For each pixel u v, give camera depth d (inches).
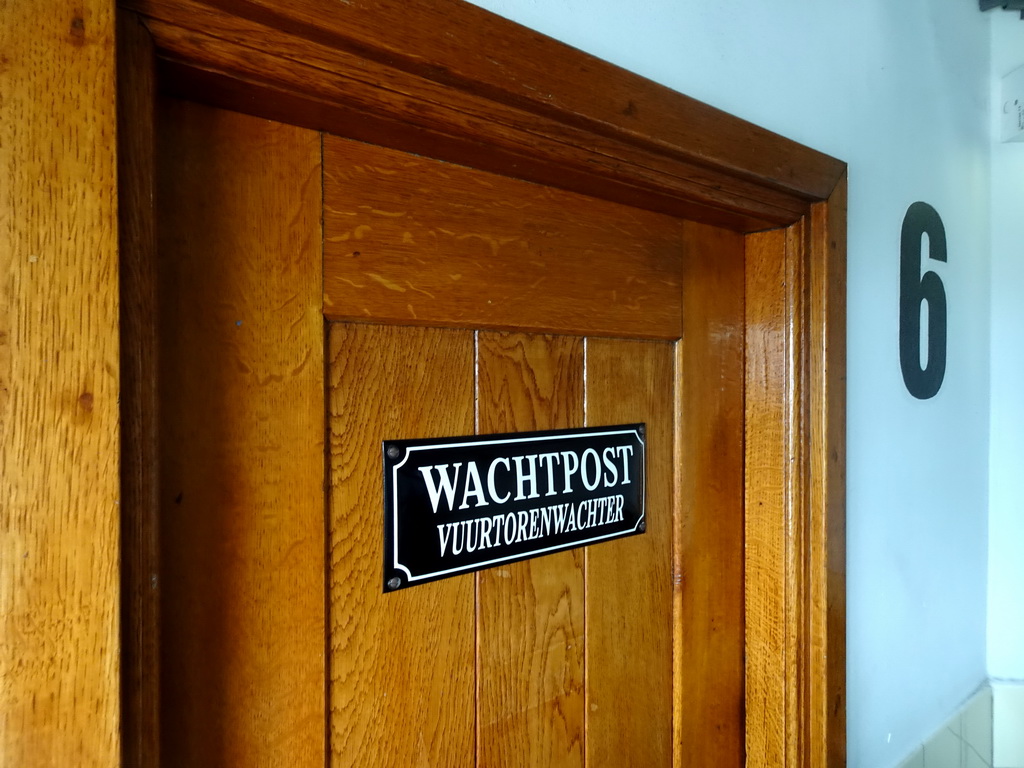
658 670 32.4
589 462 29.2
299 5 17.4
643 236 31.2
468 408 25.1
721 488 35.3
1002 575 56.7
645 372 31.7
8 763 13.4
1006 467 56.4
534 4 23.5
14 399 13.4
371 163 22.3
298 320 20.8
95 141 14.2
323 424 21.4
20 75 13.4
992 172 56.6
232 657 19.6
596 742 29.6
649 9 27.4
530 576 27.1
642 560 31.6
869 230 40.4
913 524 45.6
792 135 34.7
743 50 31.8
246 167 19.9
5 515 13.3
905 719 45.2
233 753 19.6
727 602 35.8
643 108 26.1
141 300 15.5
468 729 25.2
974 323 54.0
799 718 34.7
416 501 23.7
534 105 22.8
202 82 17.8
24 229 13.5
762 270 35.9
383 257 22.6
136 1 15.4
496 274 25.6
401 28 19.3
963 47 51.8
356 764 22.4
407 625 23.5
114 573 14.4
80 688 14.0
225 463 19.4
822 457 35.1
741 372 36.5
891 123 42.6
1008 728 55.1
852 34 39.0
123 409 15.1
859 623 40.0
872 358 40.9
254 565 20.0
